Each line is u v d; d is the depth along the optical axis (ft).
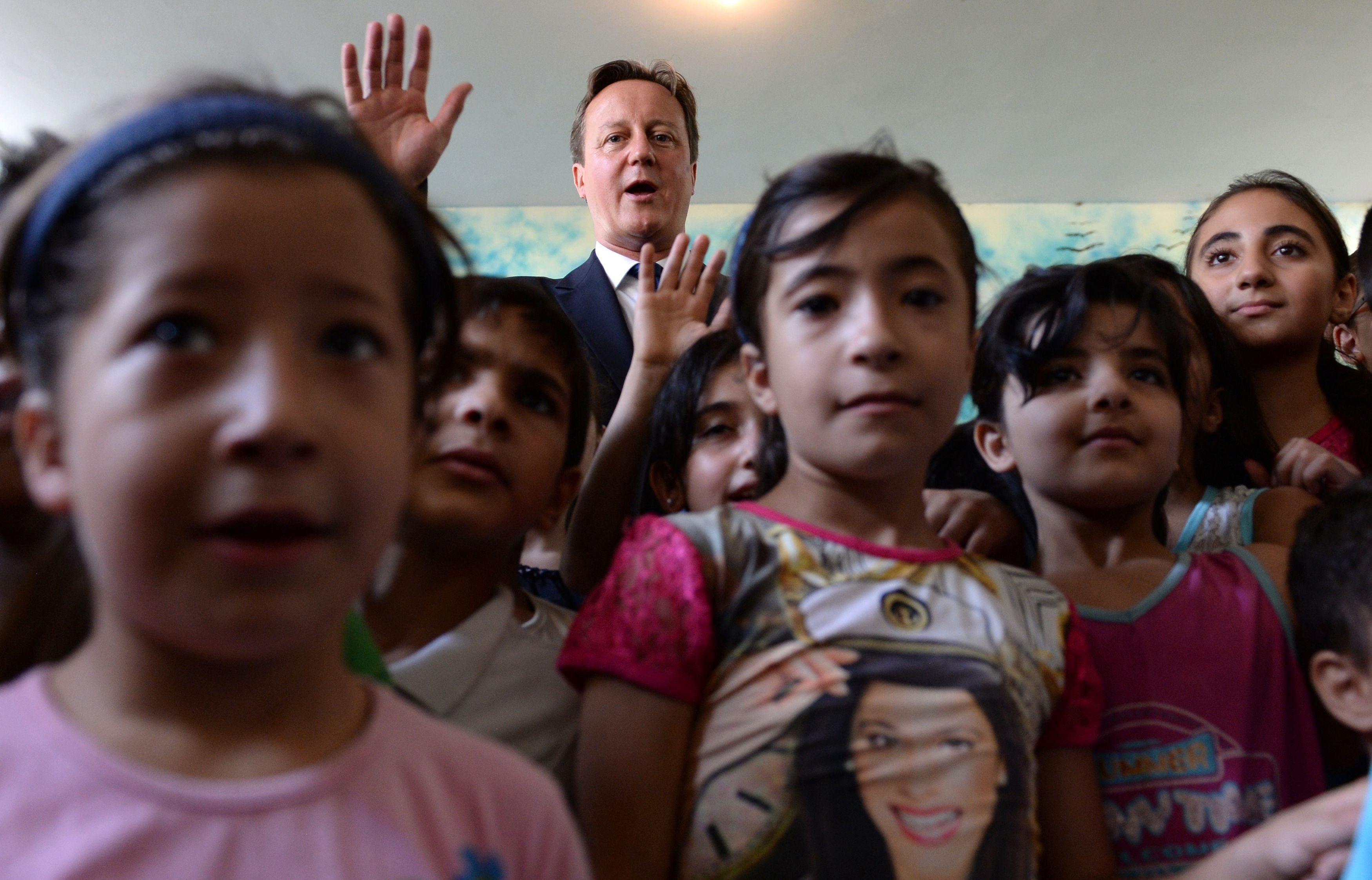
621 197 6.82
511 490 2.80
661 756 2.26
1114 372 3.10
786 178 2.66
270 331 1.37
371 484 1.43
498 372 2.87
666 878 2.22
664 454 3.81
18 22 10.39
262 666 1.44
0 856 1.29
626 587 2.44
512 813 1.65
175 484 1.28
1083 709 2.61
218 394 1.32
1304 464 3.86
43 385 1.51
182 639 1.32
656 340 4.05
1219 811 2.71
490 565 2.88
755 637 2.31
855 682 2.25
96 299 1.39
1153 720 2.83
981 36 10.82
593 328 6.07
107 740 1.40
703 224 14.06
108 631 1.44
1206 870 2.37
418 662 2.67
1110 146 13.15
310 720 1.50
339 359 1.44
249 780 1.40
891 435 2.33
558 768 2.68
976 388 3.50
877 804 2.14
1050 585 2.73
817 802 2.14
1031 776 2.34
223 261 1.36
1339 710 2.70
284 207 1.42
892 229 2.41
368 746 1.51
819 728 2.20
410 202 1.75
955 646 2.34
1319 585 2.79
